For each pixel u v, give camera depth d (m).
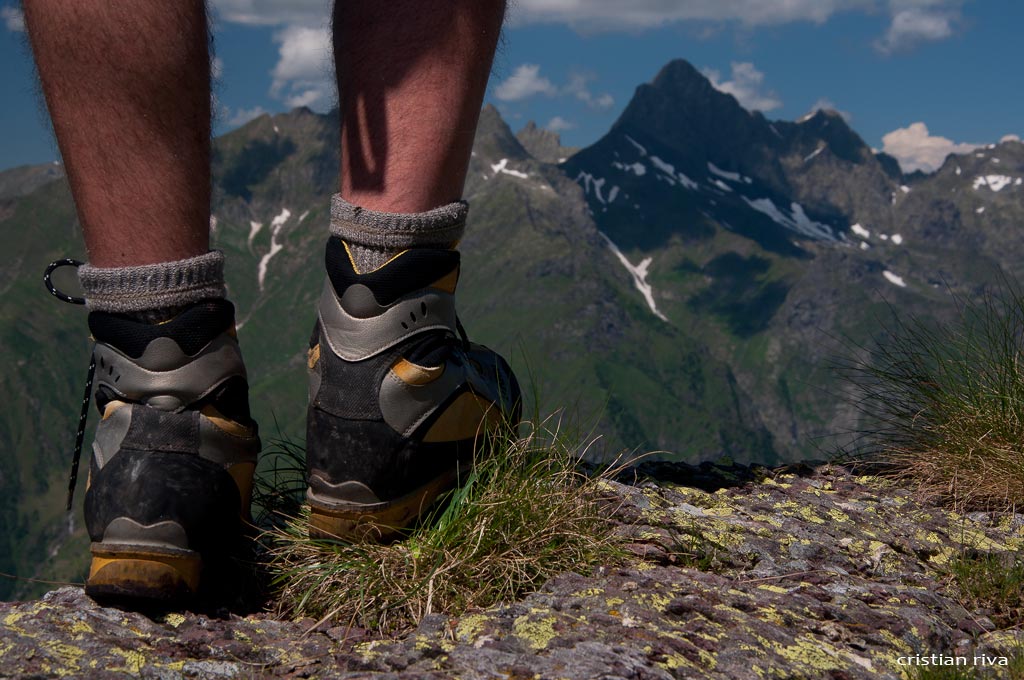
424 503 1.18
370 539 1.17
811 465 1.60
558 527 1.20
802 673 1.04
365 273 1.14
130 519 1.09
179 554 1.10
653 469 1.51
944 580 1.27
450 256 1.16
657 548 1.23
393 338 1.14
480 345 1.28
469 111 1.14
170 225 1.09
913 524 1.40
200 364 1.12
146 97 1.05
